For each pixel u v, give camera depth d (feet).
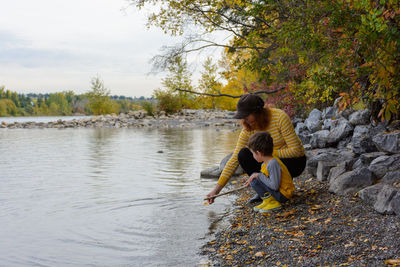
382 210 10.87
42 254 10.20
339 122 22.02
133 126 68.13
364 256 8.63
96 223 12.69
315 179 16.17
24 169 23.25
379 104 18.58
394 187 11.48
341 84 14.55
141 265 9.46
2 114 237.04
